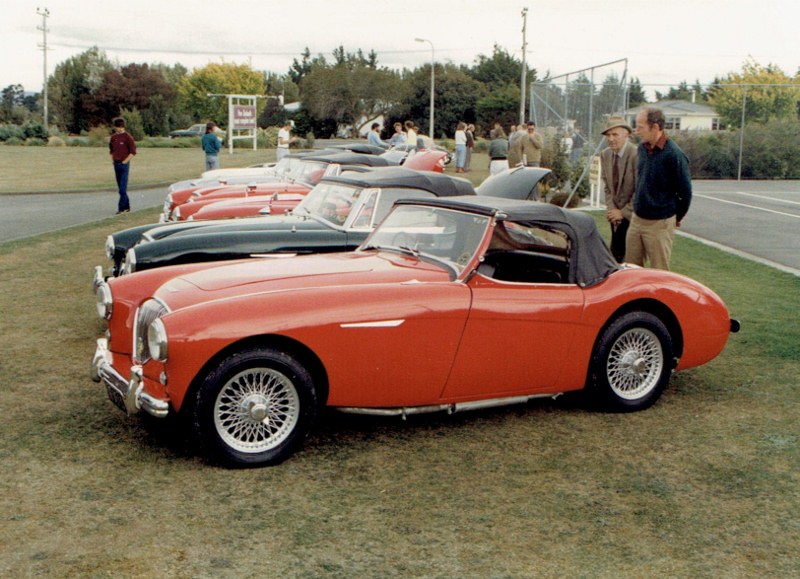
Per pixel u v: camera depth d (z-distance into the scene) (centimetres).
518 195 730
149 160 3984
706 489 435
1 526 386
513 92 6775
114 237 841
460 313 491
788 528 392
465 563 357
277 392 464
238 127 5097
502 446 496
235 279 502
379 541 376
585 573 350
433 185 773
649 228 715
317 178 1195
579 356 536
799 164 3014
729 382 620
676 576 348
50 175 2939
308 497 422
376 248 584
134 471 452
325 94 8156
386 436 512
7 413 545
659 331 557
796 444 499
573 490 434
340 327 463
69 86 8325
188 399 448
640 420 543
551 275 544
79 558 357
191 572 347
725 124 3816
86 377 627
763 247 1292
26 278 1014
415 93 7444
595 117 1792
